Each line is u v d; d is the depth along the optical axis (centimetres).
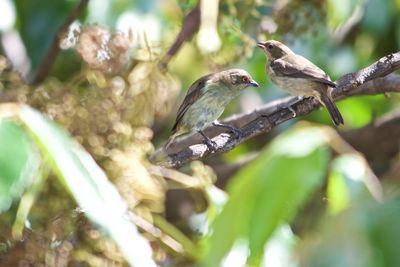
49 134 468
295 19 1380
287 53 1659
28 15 1566
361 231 405
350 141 1641
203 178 1097
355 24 1769
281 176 457
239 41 1433
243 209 473
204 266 482
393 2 1695
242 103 1908
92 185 481
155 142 1730
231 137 1144
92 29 1005
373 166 1664
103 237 798
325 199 536
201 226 1273
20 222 660
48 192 776
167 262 1023
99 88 912
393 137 1620
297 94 1555
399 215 404
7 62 1009
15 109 467
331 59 1778
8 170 433
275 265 718
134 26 1455
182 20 1488
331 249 408
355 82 1206
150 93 998
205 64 1443
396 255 396
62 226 785
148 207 909
